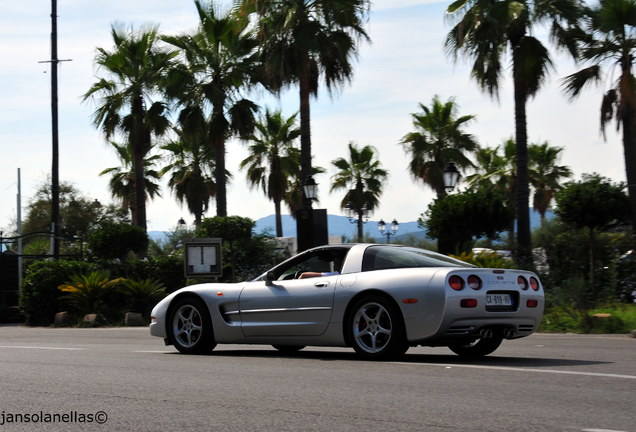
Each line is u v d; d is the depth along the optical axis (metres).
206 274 21.45
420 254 9.46
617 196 18.23
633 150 27.78
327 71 27.50
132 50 33.00
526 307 9.09
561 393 6.29
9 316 23.11
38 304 21.38
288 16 26.22
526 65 24.72
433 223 20.05
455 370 7.84
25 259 27.36
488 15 24.41
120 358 9.68
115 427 5.24
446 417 5.34
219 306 10.15
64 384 7.25
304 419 5.37
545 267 19.03
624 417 5.29
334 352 10.39
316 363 8.71
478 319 8.66
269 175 47.78
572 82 27.25
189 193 46.41
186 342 10.42
